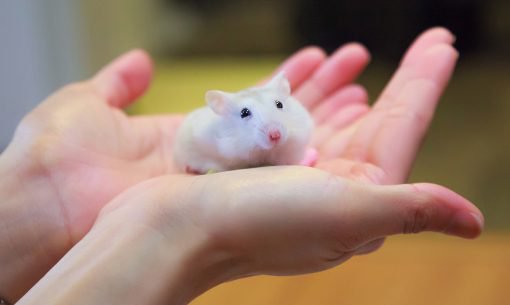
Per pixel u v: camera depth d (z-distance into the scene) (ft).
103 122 1.53
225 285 1.61
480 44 2.89
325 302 1.54
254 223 1.16
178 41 3.26
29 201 1.42
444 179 2.28
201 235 1.19
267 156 1.31
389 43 2.86
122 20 2.74
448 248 1.70
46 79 2.43
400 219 1.13
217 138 1.34
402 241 1.73
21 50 2.37
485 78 2.99
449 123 2.69
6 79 2.41
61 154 1.45
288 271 1.24
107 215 1.28
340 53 1.68
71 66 2.46
